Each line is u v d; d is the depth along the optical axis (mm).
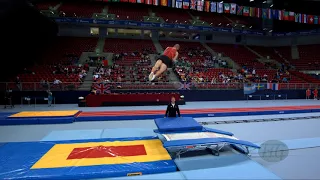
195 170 4543
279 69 24234
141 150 5719
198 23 29828
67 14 25391
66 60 20938
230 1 31922
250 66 24594
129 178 4207
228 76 20969
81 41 25297
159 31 29891
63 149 5754
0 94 15164
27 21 15805
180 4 16656
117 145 6129
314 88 20391
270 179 4117
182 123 6781
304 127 9109
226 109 13117
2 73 16781
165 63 6445
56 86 15750
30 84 15391
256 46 31234
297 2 28531
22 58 18688
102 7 30234
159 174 4371
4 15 12703
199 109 13055
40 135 7758
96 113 11461
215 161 5082
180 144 5016
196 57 25250
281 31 32031
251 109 13141
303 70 25578
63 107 14133
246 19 34688
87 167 4605
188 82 17906
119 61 21750
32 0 26328
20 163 4805
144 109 13336
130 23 26156
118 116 10570
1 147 5926
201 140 5293
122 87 16578
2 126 9070
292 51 29141
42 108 13633
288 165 5078
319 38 28281
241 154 5609
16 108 13562
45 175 4234
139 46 26172
